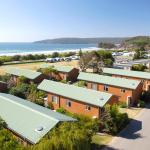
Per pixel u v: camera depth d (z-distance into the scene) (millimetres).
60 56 141125
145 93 51062
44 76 62125
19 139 25562
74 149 21625
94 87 54750
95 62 79812
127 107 46656
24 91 48688
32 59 122625
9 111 29844
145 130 34906
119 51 198375
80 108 39562
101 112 37094
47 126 24641
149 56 146125
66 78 69000
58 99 43250
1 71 79188
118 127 34156
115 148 28906
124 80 51094
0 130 23469
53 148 20578
